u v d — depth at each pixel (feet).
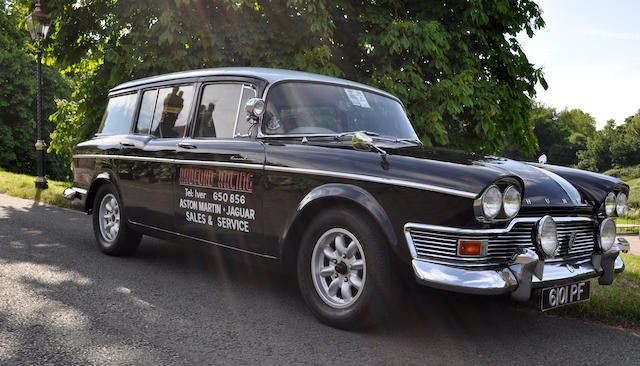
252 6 26.73
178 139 14.44
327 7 28.63
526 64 34.65
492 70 34.65
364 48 31.32
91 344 9.49
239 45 26.89
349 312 10.32
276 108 12.46
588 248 11.34
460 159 10.27
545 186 10.73
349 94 13.76
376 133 12.82
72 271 14.88
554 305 10.25
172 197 14.29
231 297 12.82
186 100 14.66
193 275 14.90
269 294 13.15
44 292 12.67
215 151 12.99
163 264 16.15
